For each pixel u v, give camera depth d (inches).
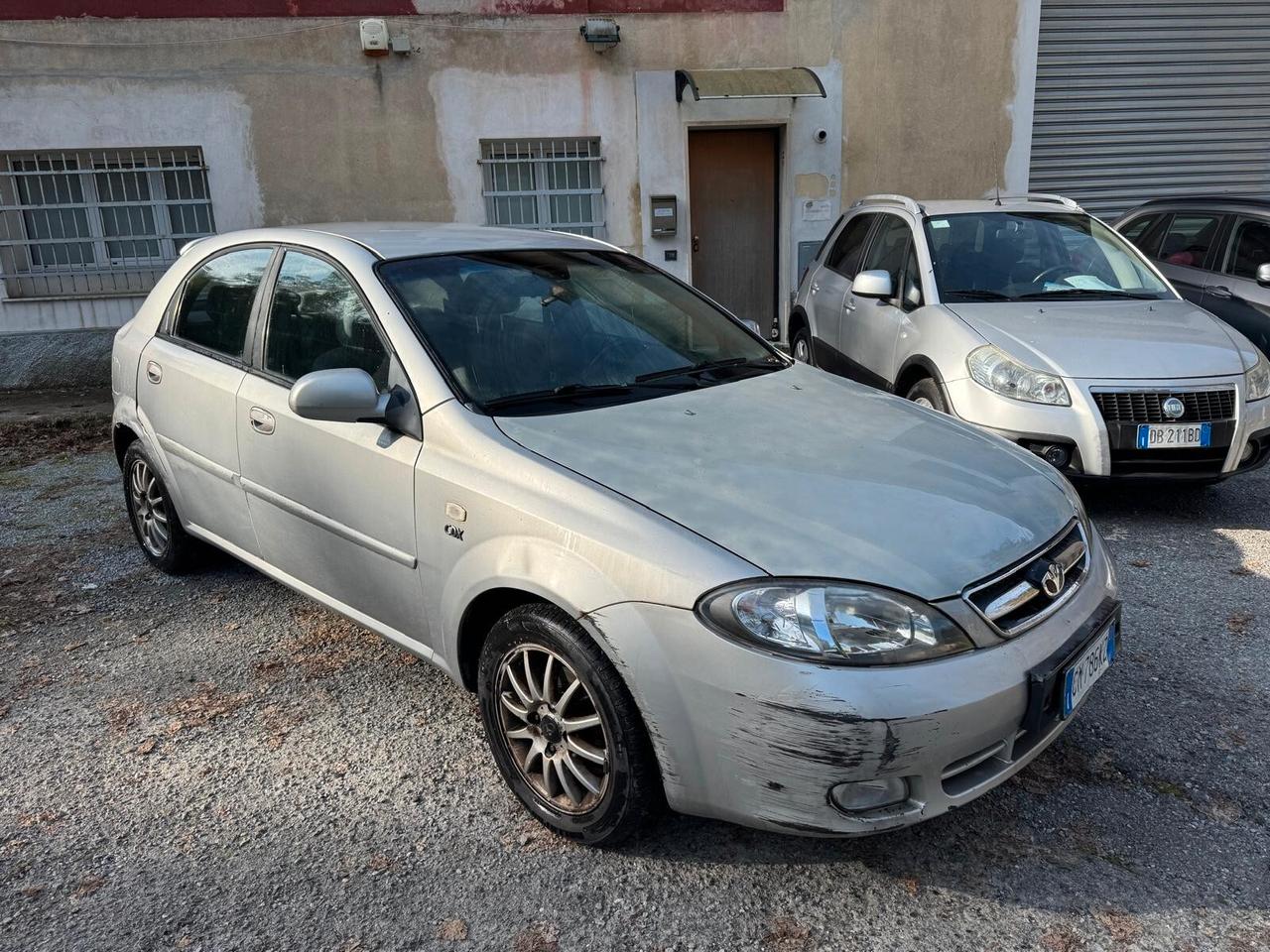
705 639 83.9
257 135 336.8
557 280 135.3
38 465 256.5
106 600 163.6
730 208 377.4
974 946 86.3
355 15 331.6
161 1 322.3
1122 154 410.9
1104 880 94.1
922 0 352.5
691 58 349.1
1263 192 422.9
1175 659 136.6
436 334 116.3
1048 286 219.0
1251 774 110.0
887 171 368.2
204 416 142.3
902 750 81.1
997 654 86.0
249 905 92.6
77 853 100.5
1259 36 401.4
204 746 119.8
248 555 143.7
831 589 83.4
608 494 93.9
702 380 127.7
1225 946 85.4
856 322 247.1
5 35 318.0
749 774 84.6
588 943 87.5
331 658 141.6
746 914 90.7
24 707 129.6
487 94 343.6
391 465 110.9
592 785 96.4
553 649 95.0
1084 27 391.5
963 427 122.3
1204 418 179.0
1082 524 109.0
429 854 99.7
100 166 339.3
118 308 350.9
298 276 133.3
